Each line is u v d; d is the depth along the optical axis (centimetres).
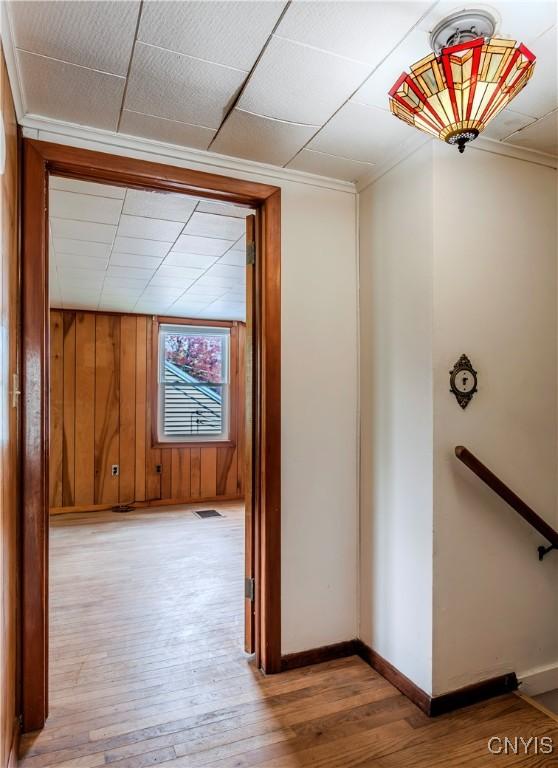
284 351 214
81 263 336
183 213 248
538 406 204
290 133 186
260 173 211
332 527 221
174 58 144
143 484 535
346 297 228
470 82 119
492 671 191
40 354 173
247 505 222
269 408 210
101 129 183
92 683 198
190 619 259
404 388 197
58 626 250
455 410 185
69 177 189
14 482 158
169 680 200
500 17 128
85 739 165
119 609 271
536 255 205
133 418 533
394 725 172
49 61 146
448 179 186
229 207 240
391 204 207
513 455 197
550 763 155
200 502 556
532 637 201
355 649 223
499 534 194
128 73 151
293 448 214
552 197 209
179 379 560
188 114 174
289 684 198
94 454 516
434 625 179
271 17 129
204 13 127
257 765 154
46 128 177
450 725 172
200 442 560
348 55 143
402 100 132
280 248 214
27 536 168
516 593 197
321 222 223
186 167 199
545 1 124
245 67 149
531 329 203
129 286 405
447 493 183
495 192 196
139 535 421
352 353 228
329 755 158
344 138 190
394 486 202
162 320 548
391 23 131
